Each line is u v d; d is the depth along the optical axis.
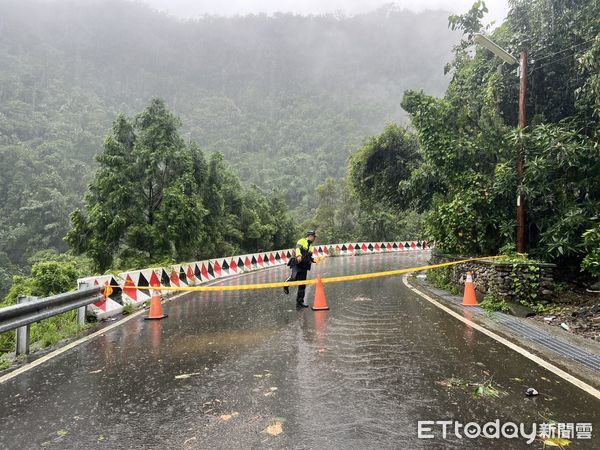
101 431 3.52
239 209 28.50
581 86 11.31
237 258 19.25
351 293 11.20
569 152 9.56
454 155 11.97
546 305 8.93
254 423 3.58
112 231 15.63
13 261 46.00
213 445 3.23
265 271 19.97
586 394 4.18
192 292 12.04
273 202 35.25
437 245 13.68
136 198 16.52
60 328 7.59
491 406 3.88
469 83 14.06
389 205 19.05
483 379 4.57
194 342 6.36
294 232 35.44
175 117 18.27
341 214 45.78
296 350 5.75
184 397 4.19
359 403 3.95
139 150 16.83
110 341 6.62
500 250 10.60
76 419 3.77
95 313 8.29
